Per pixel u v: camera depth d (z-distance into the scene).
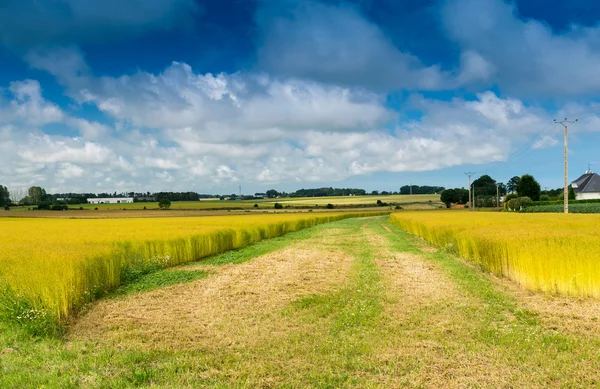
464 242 17.67
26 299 8.53
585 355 6.41
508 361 6.27
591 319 8.34
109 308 10.07
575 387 5.44
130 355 6.76
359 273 14.43
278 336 7.66
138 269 15.20
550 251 11.00
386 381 5.72
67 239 17.56
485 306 9.48
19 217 70.25
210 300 10.71
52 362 6.52
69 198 142.75
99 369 6.27
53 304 8.67
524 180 104.88
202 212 90.94
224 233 23.05
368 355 6.64
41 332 7.93
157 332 8.07
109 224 34.09
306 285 12.60
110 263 12.39
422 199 156.50
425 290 11.37
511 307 9.34
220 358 6.64
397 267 15.73
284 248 23.88
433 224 27.36
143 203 133.25
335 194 190.12
